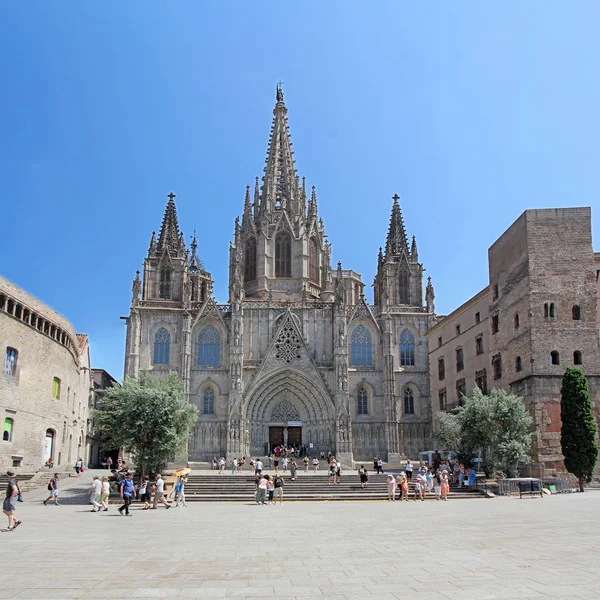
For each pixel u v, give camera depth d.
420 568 20.36
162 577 19.30
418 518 37.56
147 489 47.81
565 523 32.50
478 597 16.11
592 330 62.41
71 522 36.81
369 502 53.06
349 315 101.56
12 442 64.50
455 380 86.38
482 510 41.81
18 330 66.06
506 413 58.72
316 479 65.56
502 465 58.19
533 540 26.36
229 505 51.16
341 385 94.44
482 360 76.69
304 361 96.81
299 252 108.75
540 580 18.05
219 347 98.31
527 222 64.69
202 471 84.31
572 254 63.88
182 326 97.06
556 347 62.25
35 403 70.00
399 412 98.50
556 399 61.19
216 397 96.00
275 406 97.69
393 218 110.31
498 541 26.22
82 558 22.92
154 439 57.88
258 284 107.25
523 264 65.31
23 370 67.12
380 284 106.56
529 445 58.91
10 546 26.16
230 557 23.19
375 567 20.77
